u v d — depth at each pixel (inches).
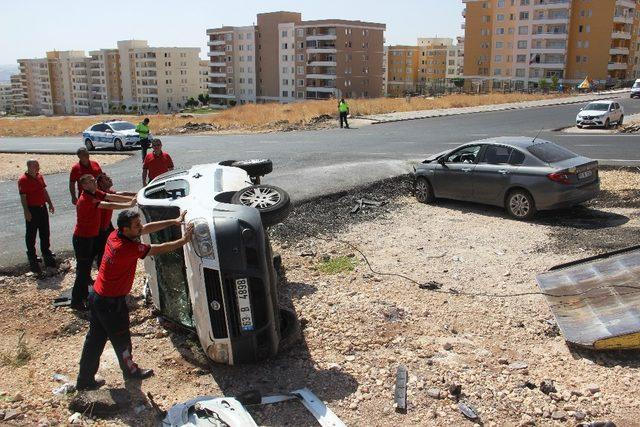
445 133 1063.0
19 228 444.1
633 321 232.7
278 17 4621.1
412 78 6067.9
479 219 463.5
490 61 4060.0
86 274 287.3
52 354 245.9
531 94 2415.1
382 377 218.5
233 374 224.1
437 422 188.7
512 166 460.1
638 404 195.3
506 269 341.4
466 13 4111.7
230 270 210.4
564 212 474.3
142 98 6314.0
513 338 253.1
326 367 227.9
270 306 220.4
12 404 200.1
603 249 365.1
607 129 1096.8
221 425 174.1
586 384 210.5
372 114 1560.0
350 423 189.3
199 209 226.2
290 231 434.0
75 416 192.7
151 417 194.2
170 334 260.7
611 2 3481.8
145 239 261.4
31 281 331.3
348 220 467.5
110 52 6579.7
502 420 189.3
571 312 259.9
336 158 753.6
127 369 218.8
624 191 522.9
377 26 4409.5
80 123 1994.3
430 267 351.3
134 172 719.7
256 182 334.0
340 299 300.7
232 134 1227.9
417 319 274.4
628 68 3848.4
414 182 538.3
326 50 4276.6
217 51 5265.8
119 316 210.5
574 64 3690.9
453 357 235.0
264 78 4852.4
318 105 1849.2
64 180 671.1
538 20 3730.3
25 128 1781.5
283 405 199.9
